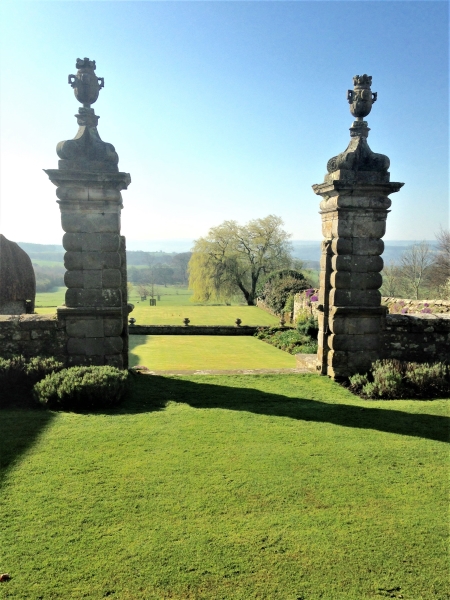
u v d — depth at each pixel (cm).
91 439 525
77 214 743
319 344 855
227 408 651
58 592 296
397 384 733
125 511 383
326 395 727
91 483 426
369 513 387
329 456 492
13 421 578
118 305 766
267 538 351
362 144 780
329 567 322
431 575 316
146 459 477
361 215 792
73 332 757
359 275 804
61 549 335
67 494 407
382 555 335
